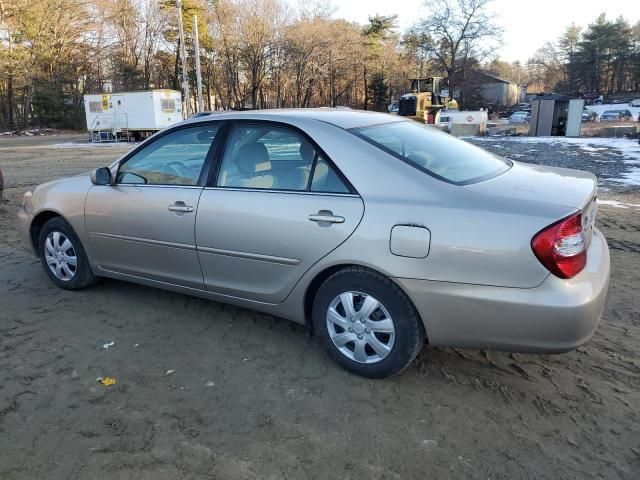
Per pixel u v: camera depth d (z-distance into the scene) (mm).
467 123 27641
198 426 2758
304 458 2521
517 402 2967
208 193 3619
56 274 4641
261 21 52812
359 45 59281
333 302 3213
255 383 3168
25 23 45500
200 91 31078
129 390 3084
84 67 51906
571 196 2875
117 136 31969
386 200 2965
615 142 18922
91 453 2547
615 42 96375
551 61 107375
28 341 3691
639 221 7156
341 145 3207
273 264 3369
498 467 2463
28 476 2391
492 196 2830
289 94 62531
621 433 2699
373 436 2678
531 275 2629
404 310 2957
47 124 50812
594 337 3729
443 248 2777
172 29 53594
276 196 3326
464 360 3434
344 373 3271
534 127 24719
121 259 4195
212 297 3828
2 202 8625
